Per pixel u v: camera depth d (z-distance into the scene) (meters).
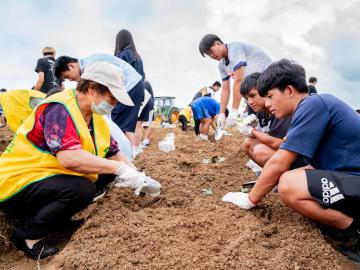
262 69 4.16
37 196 2.14
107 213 2.50
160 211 2.54
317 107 2.01
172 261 1.91
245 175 3.52
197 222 2.31
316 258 1.98
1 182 2.10
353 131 1.99
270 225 2.28
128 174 2.25
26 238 2.20
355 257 2.06
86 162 2.08
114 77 2.09
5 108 3.50
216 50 4.17
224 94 5.02
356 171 2.01
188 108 10.25
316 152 2.13
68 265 1.95
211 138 8.10
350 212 2.02
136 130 4.62
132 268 1.87
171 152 4.91
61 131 2.04
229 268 1.85
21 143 2.18
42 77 5.73
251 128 3.15
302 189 2.02
